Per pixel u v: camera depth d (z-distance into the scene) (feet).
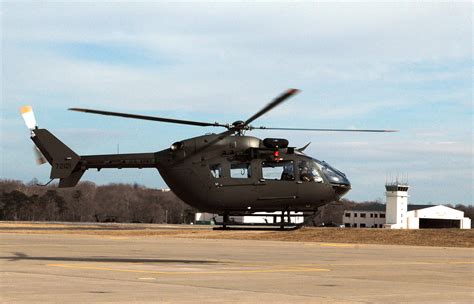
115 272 94.99
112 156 114.32
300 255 149.48
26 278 84.48
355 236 237.25
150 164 110.73
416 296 72.18
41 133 118.62
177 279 85.66
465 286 84.07
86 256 134.21
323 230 255.70
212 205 105.91
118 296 67.05
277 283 83.25
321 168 109.40
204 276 90.94
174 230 336.29
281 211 108.99
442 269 112.57
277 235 249.96
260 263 121.19
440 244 213.25
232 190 105.40
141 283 79.92
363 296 71.20
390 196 653.30
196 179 106.01
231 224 107.86
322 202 109.19
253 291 73.77
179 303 62.90
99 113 101.50
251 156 106.32
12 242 194.80
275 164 107.14
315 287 79.36
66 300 63.67
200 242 214.28
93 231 317.01
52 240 215.10
